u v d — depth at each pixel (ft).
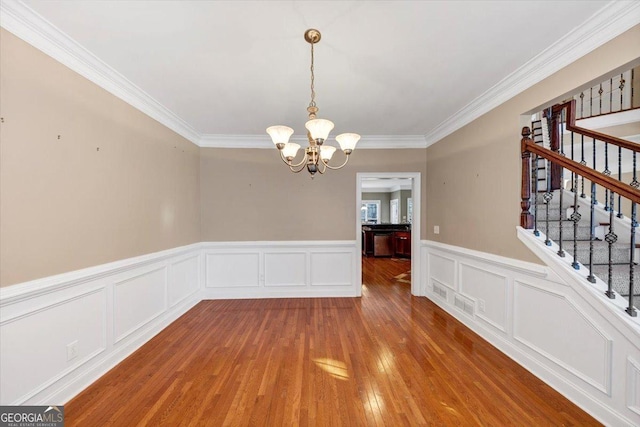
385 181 30.42
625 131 10.31
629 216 10.08
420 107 9.95
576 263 6.31
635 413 5.01
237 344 8.78
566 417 5.63
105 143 7.39
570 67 6.23
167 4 4.99
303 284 13.93
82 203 6.64
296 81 7.98
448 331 9.71
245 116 10.80
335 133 13.10
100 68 7.00
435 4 5.03
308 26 5.65
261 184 13.79
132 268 8.41
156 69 7.31
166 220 10.43
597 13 5.25
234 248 13.73
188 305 12.14
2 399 4.99
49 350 5.78
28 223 5.40
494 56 6.74
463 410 5.82
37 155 5.58
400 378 6.91
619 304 5.41
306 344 8.75
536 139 10.91
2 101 4.99
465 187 10.39
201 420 5.56
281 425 5.43
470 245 10.04
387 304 12.73
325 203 13.99
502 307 8.35
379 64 7.09
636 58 5.00
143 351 8.36
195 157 13.01
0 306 4.91
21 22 5.18
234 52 6.56
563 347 6.38
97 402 6.07
